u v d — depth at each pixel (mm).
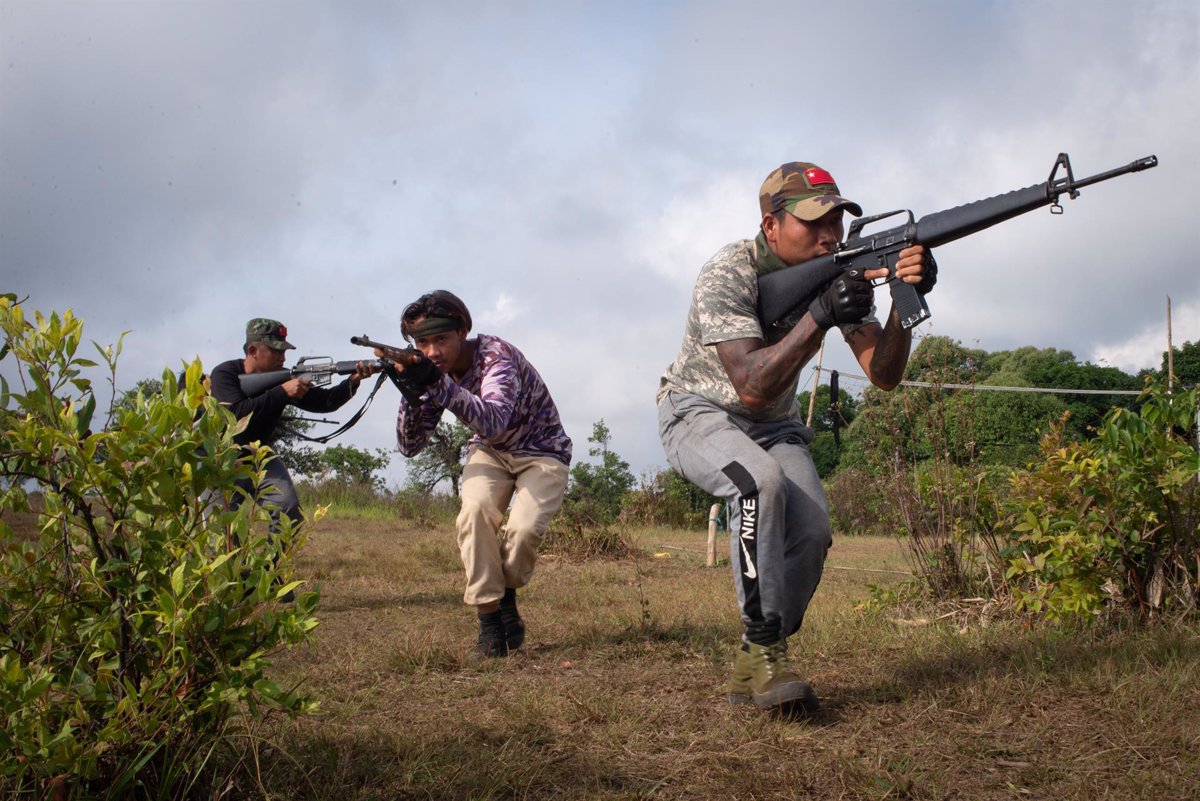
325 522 17375
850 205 3494
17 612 2352
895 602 6113
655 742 3217
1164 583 4879
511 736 3256
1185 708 3299
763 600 3426
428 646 4805
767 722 3338
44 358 2387
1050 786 2736
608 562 11930
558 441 5031
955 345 6617
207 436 2438
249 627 2426
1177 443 4938
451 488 23234
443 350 4812
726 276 3570
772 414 3695
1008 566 5609
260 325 6270
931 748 3061
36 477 2385
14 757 2145
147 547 2348
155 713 2281
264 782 2680
